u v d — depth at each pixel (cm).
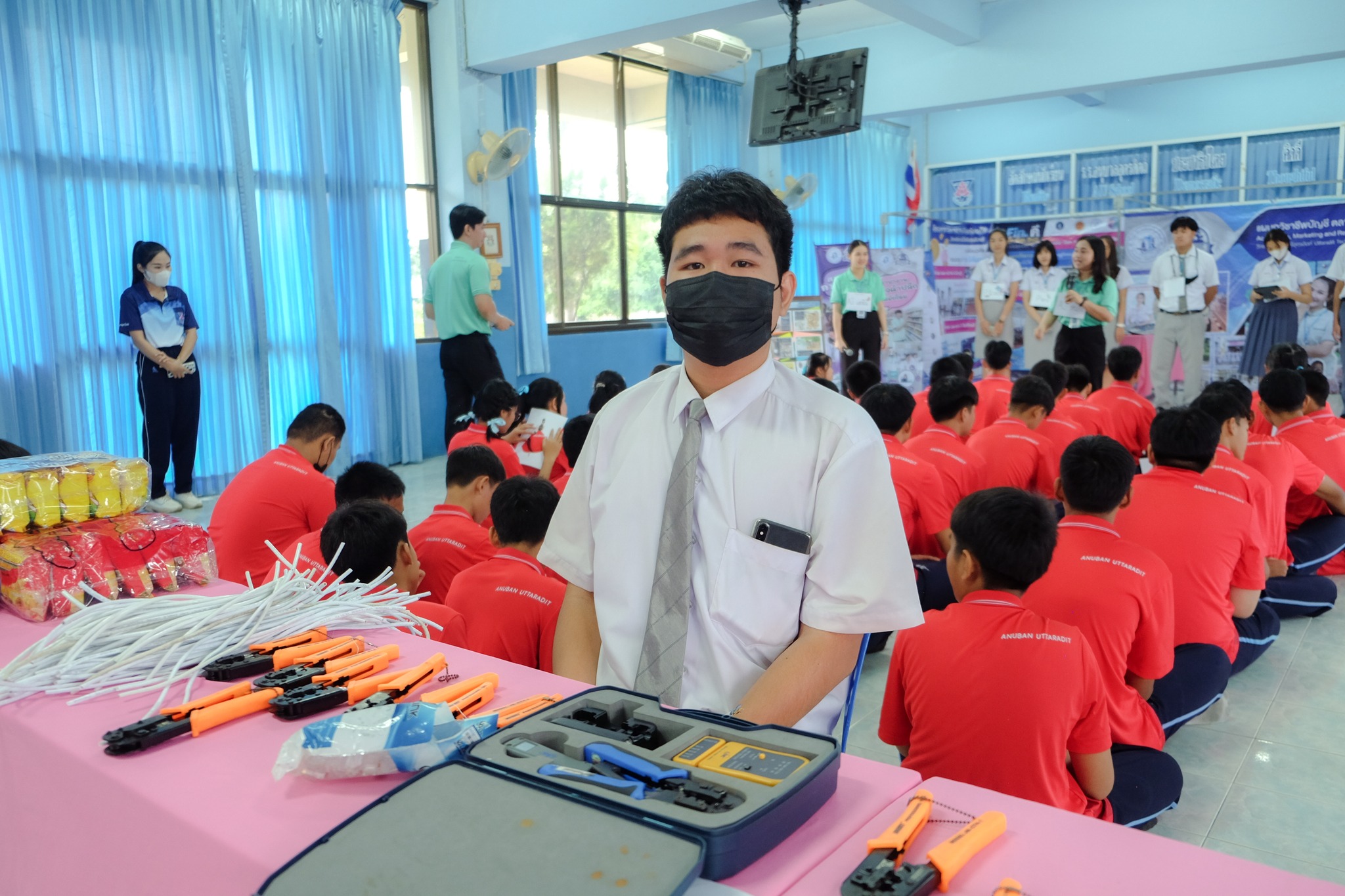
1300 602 338
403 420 668
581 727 84
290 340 602
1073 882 67
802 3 590
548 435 399
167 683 106
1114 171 1074
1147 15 695
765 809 70
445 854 65
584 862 63
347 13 611
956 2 721
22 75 469
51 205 485
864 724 275
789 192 808
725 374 106
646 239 883
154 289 504
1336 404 776
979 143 1154
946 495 342
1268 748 253
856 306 780
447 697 99
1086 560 201
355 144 623
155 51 518
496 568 204
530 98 735
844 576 100
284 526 284
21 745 101
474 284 580
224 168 555
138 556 139
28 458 145
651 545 109
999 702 159
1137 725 201
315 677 106
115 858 88
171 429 524
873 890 65
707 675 105
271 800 81
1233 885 67
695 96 882
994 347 550
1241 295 783
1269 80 977
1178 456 265
